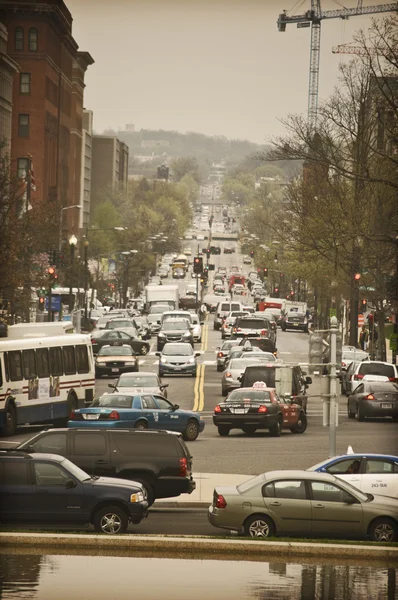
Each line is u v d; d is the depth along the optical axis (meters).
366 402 112.25
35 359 101.00
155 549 51.03
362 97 142.88
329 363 69.31
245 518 52.53
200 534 55.28
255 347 150.62
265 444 92.75
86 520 53.62
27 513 53.56
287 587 45.47
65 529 55.06
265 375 108.19
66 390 105.94
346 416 119.38
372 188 150.38
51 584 45.03
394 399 112.06
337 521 52.25
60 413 104.69
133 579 46.41
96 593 43.88
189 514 63.47
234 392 100.25
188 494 68.31
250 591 44.88
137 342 185.62
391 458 59.78
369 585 46.06
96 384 142.50
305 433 102.25
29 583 45.25
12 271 170.88
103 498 53.59
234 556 50.62
